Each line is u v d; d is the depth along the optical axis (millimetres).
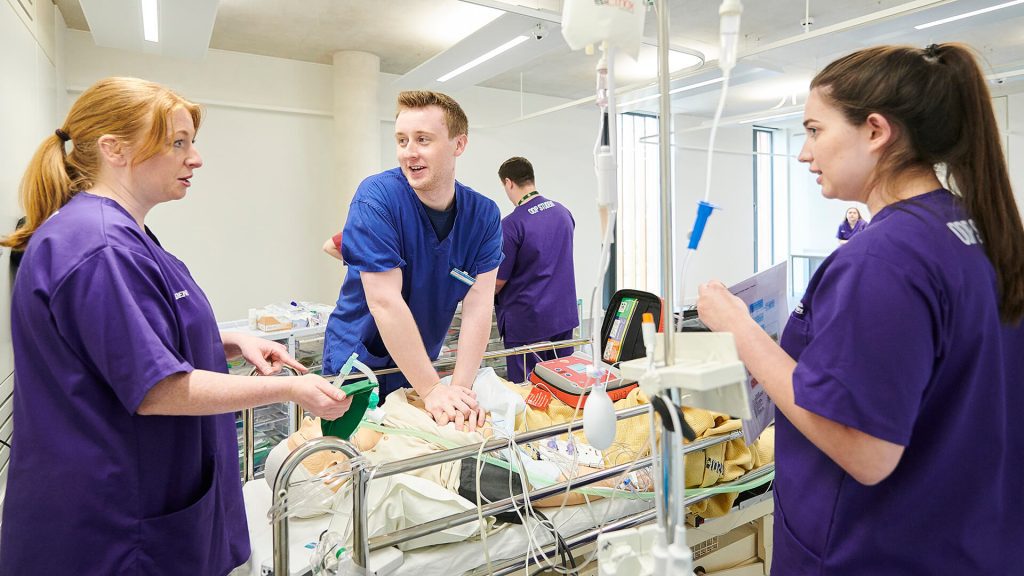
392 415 1557
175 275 1095
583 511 1451
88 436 970
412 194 1650
